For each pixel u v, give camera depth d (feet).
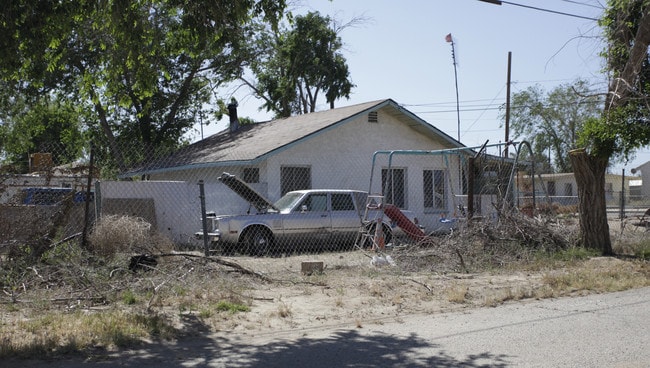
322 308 26.13
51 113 100.17
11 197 30.81
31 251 29.84
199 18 28.96
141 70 31.65
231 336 21.72
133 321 22.26
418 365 18.29
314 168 60.23
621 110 40.11
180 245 47.80
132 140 91.15
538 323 23.65
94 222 35.12
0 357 18.24
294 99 126.72
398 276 33.55
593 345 20.38
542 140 155.74
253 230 45.01
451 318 24.72
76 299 25.40
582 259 39.88
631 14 41.86
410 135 67.56
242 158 56.65
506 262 37.68
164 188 49.73
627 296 29.19
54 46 29.60
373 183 64.18
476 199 47.09
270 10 30.14
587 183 43.52
